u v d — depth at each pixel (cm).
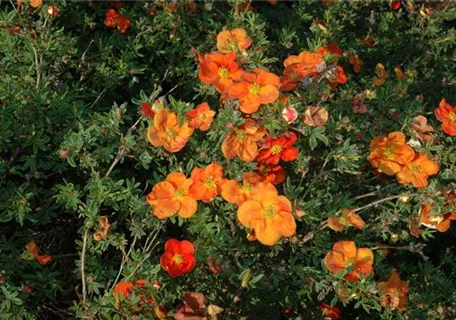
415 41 83
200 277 54
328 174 59
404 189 60
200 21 72
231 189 53
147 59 73
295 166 58
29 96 58
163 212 53
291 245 56
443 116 57
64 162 58
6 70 60
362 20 85
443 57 81
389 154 57
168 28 71
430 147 57
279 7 83
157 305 49
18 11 63
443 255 65
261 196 51
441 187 55
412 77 76
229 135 54
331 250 55
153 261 56
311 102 58
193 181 53
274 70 72
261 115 54
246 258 56
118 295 50
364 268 52
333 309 56
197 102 69
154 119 54
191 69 70
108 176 58
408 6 82
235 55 55
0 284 53
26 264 55
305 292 54
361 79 75
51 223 61
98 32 71
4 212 55
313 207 55
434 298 58
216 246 55
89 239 54
